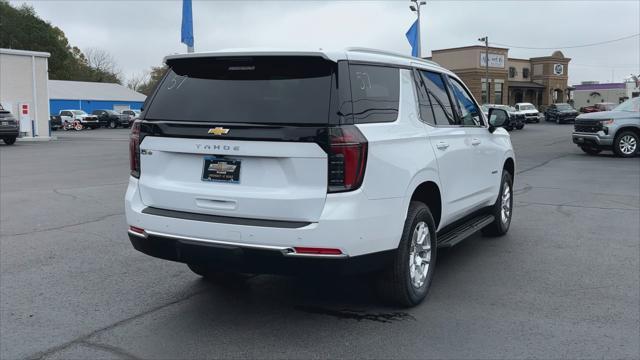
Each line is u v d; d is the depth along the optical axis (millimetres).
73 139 32781
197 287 5320
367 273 4152
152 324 4438
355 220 3854
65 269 5879
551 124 47562
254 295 5086
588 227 7793
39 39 72812
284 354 3891
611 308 4715
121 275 5684
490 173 6531
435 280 5469
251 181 3992
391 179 4152
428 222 4797
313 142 3814
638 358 3795
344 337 4160
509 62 61406
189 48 16781
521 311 4648
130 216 4441
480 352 3896
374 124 4121
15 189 11305
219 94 4211
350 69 4074
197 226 4059
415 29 25250
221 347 4012
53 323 4465
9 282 5461
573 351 3904
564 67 64125
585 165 15570
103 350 3977
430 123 5031
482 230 7258
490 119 6539
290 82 4051
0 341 4129
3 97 31359
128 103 65750
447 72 5840
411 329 4289
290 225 3854
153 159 4363
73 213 8766
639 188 11320
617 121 17547
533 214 8727
